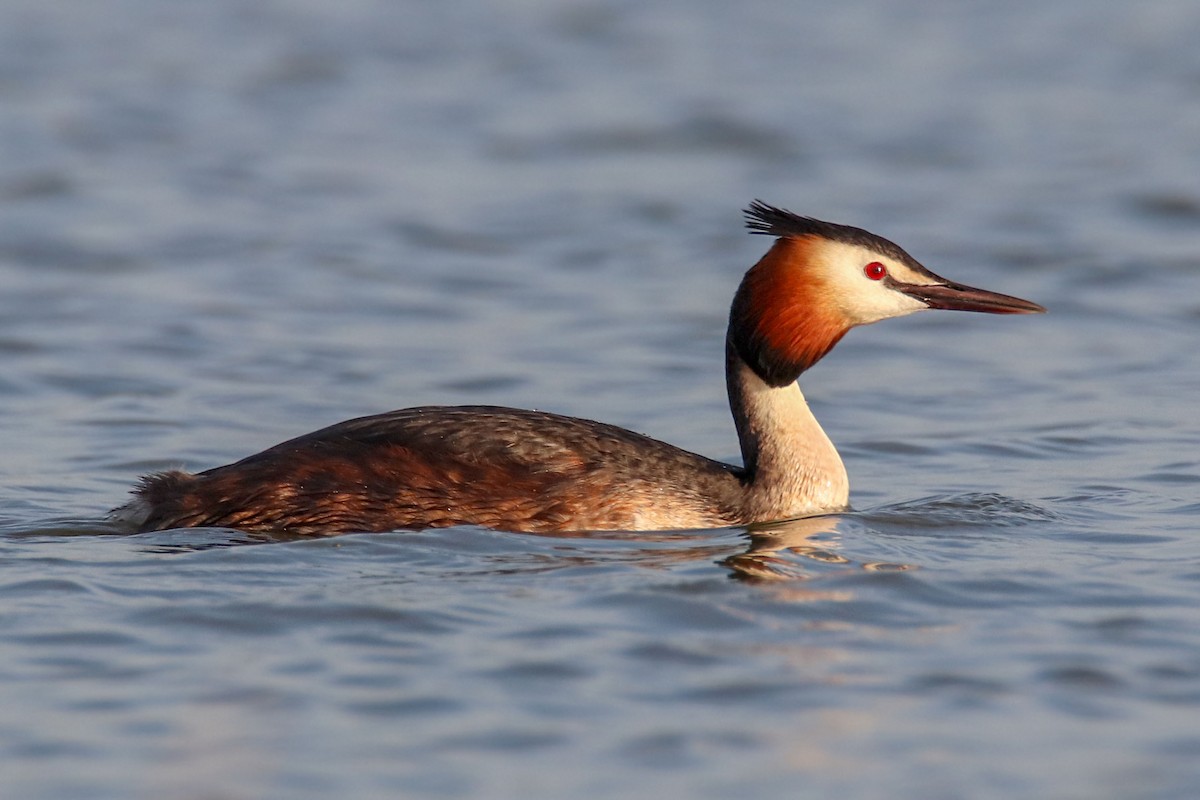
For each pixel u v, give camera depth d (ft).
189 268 76.43
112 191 91.09
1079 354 64.64
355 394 58.03
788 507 42.57
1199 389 59.00
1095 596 35.35
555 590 35.27
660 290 74.38
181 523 40.06
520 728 28.45
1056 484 47.14
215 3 148.56
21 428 53.16
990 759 27.48
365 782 26.50
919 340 67.72
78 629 32.71
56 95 114.21
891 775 26.94
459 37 137.39
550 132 107.65
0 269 75.56
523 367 61.87
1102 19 144.56
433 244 82.23
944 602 34.94
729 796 26.22
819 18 146.30
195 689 29.89
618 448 41.75
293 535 39.47
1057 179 95.66
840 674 30.83
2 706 29.17
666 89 119.34
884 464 50.34
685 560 37.91
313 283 74.43
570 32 139.44
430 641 32.17
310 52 130.82
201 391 58.13
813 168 99.40
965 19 145.79
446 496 40.09
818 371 63.21
